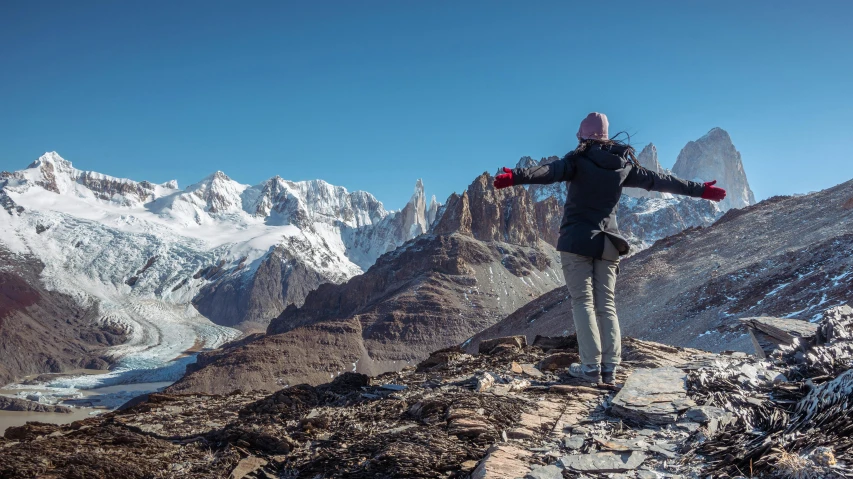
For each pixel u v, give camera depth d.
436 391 7.16
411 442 5.04
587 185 6.74
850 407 3.98
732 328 76.94
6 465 4.72
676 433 4.85
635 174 6.91
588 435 5.01
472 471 4.48
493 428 5.33
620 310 115.81
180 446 5.77
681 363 7.71
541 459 4.52
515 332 149.12
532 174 6.43
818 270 81.75
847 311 7.28
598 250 6.73
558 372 7.84
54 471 4.70
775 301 77.38
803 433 4.07
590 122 6.94
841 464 3.42
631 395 5.70
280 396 7.29
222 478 4.94
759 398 5.33
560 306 146.25
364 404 6.90
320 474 4.76
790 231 113.69
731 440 4.41
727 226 137.75
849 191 120.50
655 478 4.05
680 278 115.75
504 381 7.38
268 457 5.39
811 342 7.12
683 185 6.95
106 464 4.93
